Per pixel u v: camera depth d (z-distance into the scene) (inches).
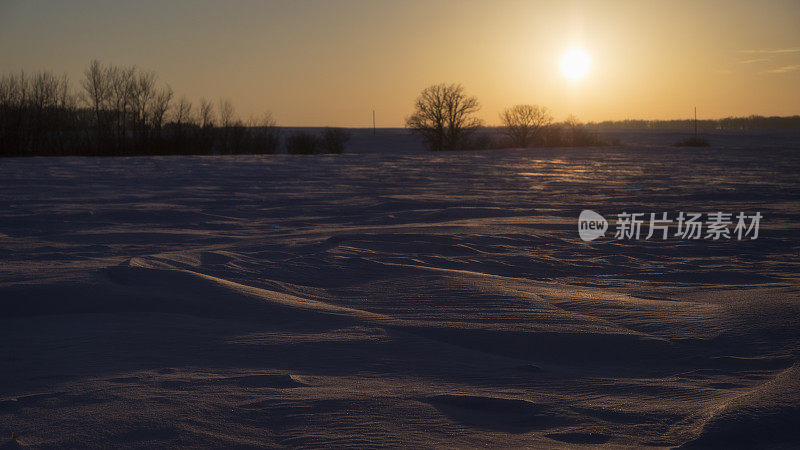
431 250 408.2
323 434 129.8
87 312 230.4
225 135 2522.1
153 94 2335.1
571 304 257.0
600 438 130.9
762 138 4739.2
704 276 336.5
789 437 129.5
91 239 463.5
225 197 828.6
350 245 416.2
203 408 141.6
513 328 215.3
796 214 658.2
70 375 165.6
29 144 2127.2
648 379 171.5
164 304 237.3
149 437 126.3
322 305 248.7
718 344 202.7
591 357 191.2
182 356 184.2
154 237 479.5
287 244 421.1
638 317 236.2
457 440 128.3
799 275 339.6
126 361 179.2
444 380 167.9
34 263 335.9
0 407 141.4
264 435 129.3
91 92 2258.9
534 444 127.0
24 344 195.0
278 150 2999.5
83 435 126.4
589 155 2215.8
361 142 4232.3
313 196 853.8
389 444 125.6
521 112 3344.0
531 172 1403.8
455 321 226.2
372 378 167.9
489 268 355.3
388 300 264.4
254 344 196.4
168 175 1186.6
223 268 311.7
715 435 130.1
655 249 430.3
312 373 171.5
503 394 157.0
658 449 125.8
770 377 171.8
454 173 1355.8
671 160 1909.4
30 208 667.4
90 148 2198.6
